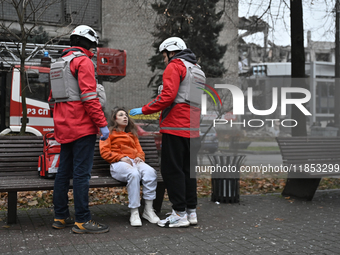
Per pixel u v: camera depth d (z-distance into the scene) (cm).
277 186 717
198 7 1369
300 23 767
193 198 427
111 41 1761
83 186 380
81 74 365
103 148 441
